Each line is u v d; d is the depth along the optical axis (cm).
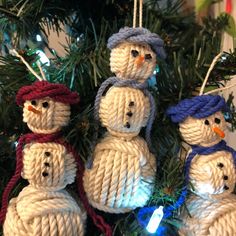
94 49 24
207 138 19
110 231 20
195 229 19
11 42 25
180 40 30
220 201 19
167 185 19
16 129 22
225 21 29
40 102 18
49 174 18
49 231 17
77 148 20
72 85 22
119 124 18
